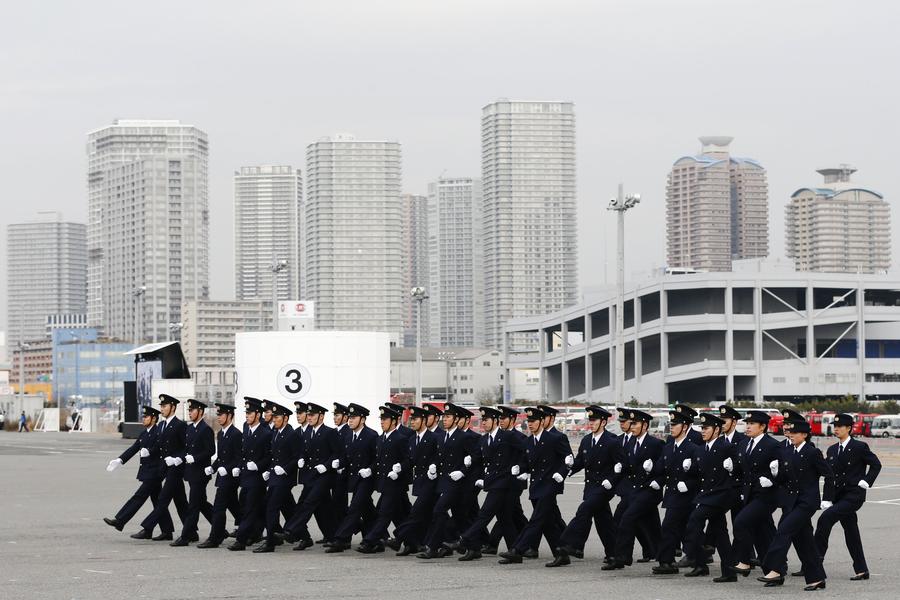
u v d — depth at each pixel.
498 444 20.98
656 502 19.91
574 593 16.97
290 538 22.53
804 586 17.94
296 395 40.72
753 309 138.12
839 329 140.50
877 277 137.38
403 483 22.16
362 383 41.22
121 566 19.88
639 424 19.97
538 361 163.38
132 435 78.44
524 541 20.44
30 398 115.06
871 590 17.56
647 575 19.16
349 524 22.06
